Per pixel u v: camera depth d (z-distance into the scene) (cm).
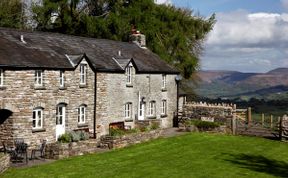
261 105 7825
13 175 2042
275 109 7212
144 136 3253
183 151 2958
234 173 2383
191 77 5872
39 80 2908
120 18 5100
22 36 3045
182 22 5559
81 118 3291
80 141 2764
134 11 5172
